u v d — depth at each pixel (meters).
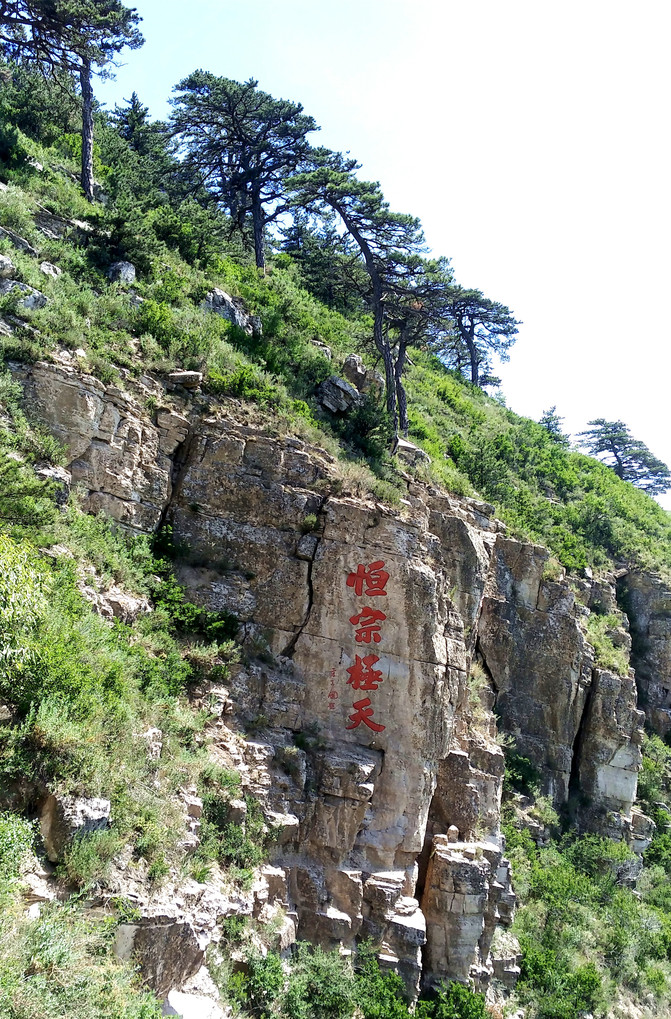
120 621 15.09
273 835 15.52
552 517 38.47
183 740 14.85
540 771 26.59
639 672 35.84
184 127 36.44
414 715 18.44
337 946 15.91
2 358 16.25
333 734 17.91
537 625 27.30
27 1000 8.26
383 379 29.66
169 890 11.55
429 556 20.00
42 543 14.34
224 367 20.84
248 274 31.75
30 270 19.20
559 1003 20.36
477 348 54.28
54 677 11.52
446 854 18.84
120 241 23.67
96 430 16.92
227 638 17.42
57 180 27.25
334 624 18.42
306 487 19.25
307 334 28.55
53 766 10.66
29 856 9.94
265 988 13.10
